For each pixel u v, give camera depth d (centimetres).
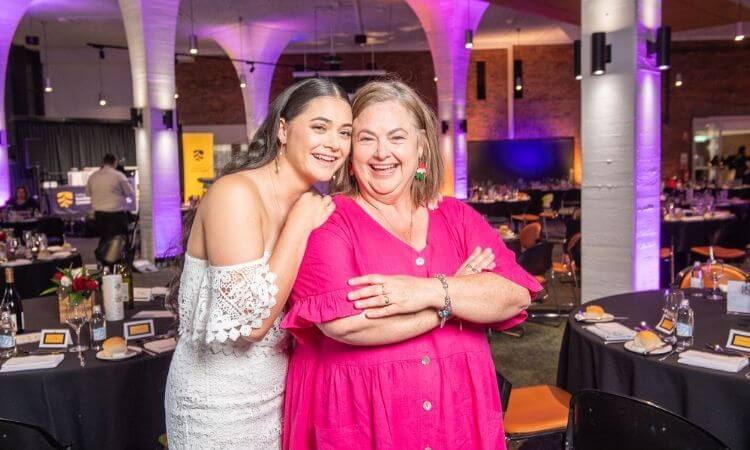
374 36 1520
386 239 136
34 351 275
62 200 1393
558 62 1623
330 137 138
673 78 1568
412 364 131
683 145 1579
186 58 1662
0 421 190
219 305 131
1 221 963
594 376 284
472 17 1205
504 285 136
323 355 136
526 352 502
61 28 1362
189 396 148
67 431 248
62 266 599
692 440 173
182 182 1538
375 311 126
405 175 139
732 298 321
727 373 236
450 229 147
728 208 955
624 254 472
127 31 914
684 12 1179
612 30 467
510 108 1647
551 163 1631
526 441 345
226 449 147
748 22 1391
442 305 129
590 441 199
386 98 138
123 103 1680
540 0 991
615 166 473
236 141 1678
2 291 551
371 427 131
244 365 146
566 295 701
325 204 138
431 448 132
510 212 1246
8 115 1527
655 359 255
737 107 1545
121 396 255
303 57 1688
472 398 137
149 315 324
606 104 474
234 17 1295
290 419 142
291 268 131
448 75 1212
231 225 132
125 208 1003
